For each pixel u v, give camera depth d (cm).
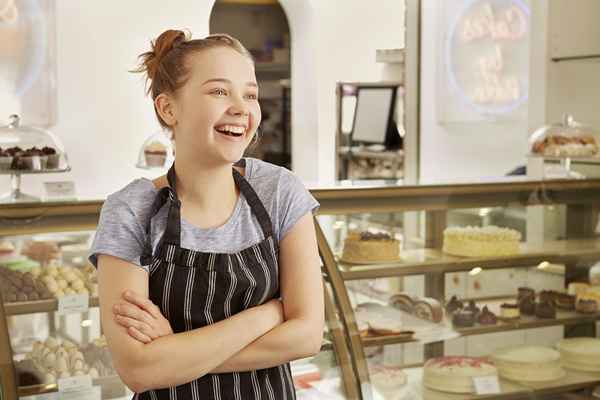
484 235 332
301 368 279
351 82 630
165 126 151
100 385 262
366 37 631
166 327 143
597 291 348
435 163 618
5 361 244
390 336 309
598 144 420
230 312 148
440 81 607
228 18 860
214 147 144
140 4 523
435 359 319
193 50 145
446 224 329
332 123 627
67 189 313
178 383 142
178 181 151
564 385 326
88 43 512
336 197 308
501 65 548
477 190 334
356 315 305
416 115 632
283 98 849
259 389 150
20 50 494
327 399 278
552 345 341
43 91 502
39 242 264
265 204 155
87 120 515
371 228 315
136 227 148
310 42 618
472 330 326
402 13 639
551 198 348
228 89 144
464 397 310
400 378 307
